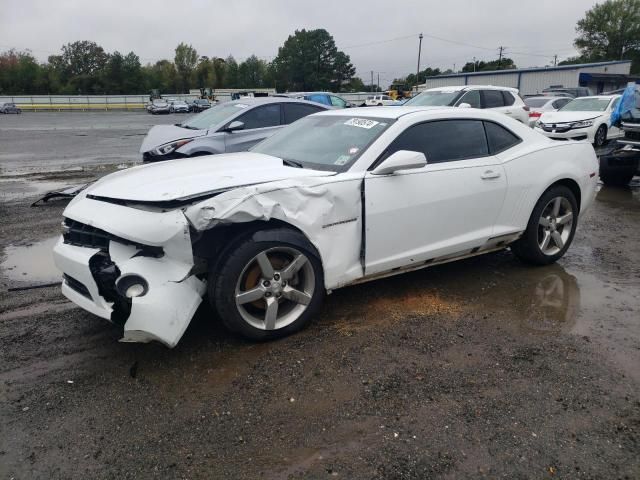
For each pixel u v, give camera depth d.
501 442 2.58
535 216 4.80
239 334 3.41
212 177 3.51
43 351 3.43
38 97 70.25
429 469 2.40
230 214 3.10
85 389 3.01
